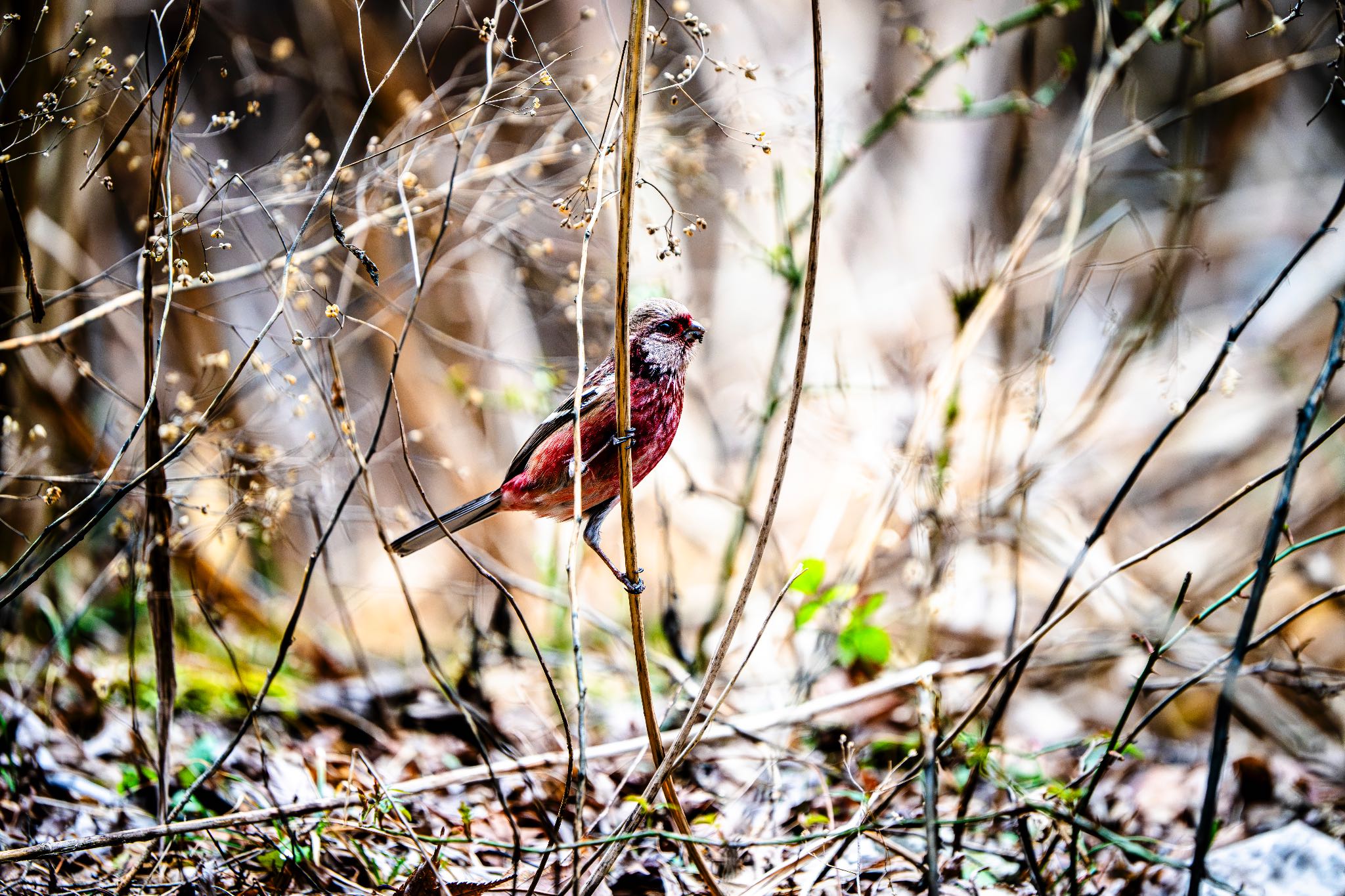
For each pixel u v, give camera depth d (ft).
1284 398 57.41
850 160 37.29
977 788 29.45
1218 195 65.46
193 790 22.57
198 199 28.76
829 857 22.75
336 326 33.27
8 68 31.73
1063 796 20.01
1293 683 37.37
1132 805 30.32
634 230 34.96
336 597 32.65
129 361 41.75
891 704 33.83
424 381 47.73
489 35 22.98
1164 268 37.45
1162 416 57.26
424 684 35.91
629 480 19.17
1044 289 56.59
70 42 23.52
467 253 35.58
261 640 38.99
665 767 19.74
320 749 30.25
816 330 60.90
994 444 37.86
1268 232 65.46
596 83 27.99
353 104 49.37
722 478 50.01
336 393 23.52
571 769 19.90
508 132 37.47
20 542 35.19
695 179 33.78
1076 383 53.67
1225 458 55.36
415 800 27.07
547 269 34.22
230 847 23.93
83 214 38.88
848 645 27.89
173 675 24.09
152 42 49.26
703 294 60.23
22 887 21.35
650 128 31.91
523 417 48.62
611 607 49.83
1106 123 63.82
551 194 32.55
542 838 26.71
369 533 49.60
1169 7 35.65
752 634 41.45
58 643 29.27
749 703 35.65
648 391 25.22
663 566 50.39
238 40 36.27
